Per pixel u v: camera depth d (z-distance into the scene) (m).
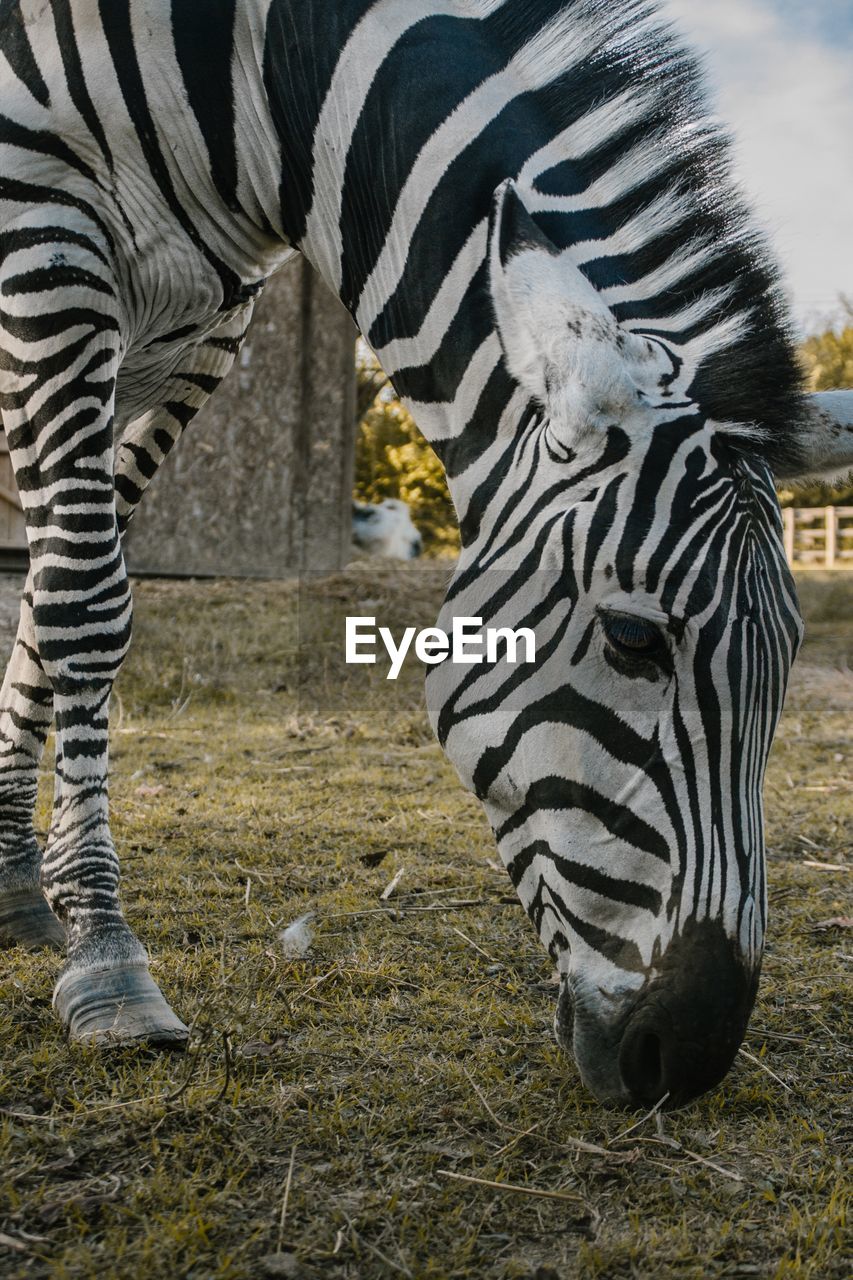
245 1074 2.02
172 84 2.27
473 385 1.96
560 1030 1.85
